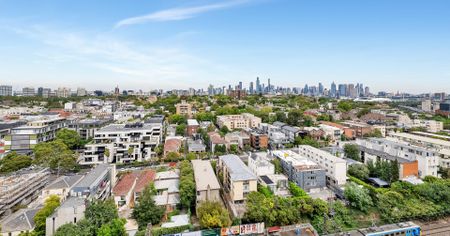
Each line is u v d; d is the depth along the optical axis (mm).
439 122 164500
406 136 120875
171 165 95938
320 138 132875
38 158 87625
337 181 75188
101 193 63406
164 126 158375
